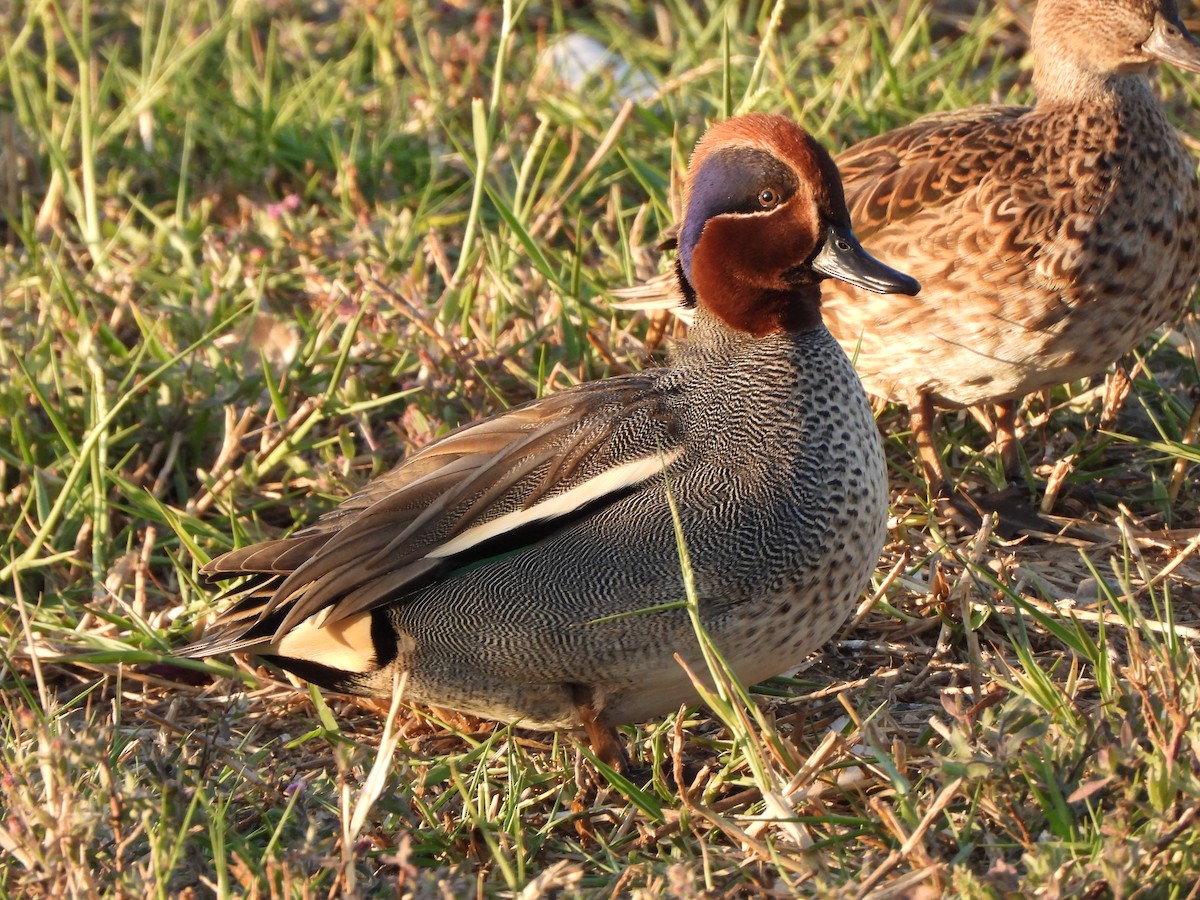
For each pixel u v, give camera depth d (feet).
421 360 34.65
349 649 25.20
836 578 24.79
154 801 22.33
